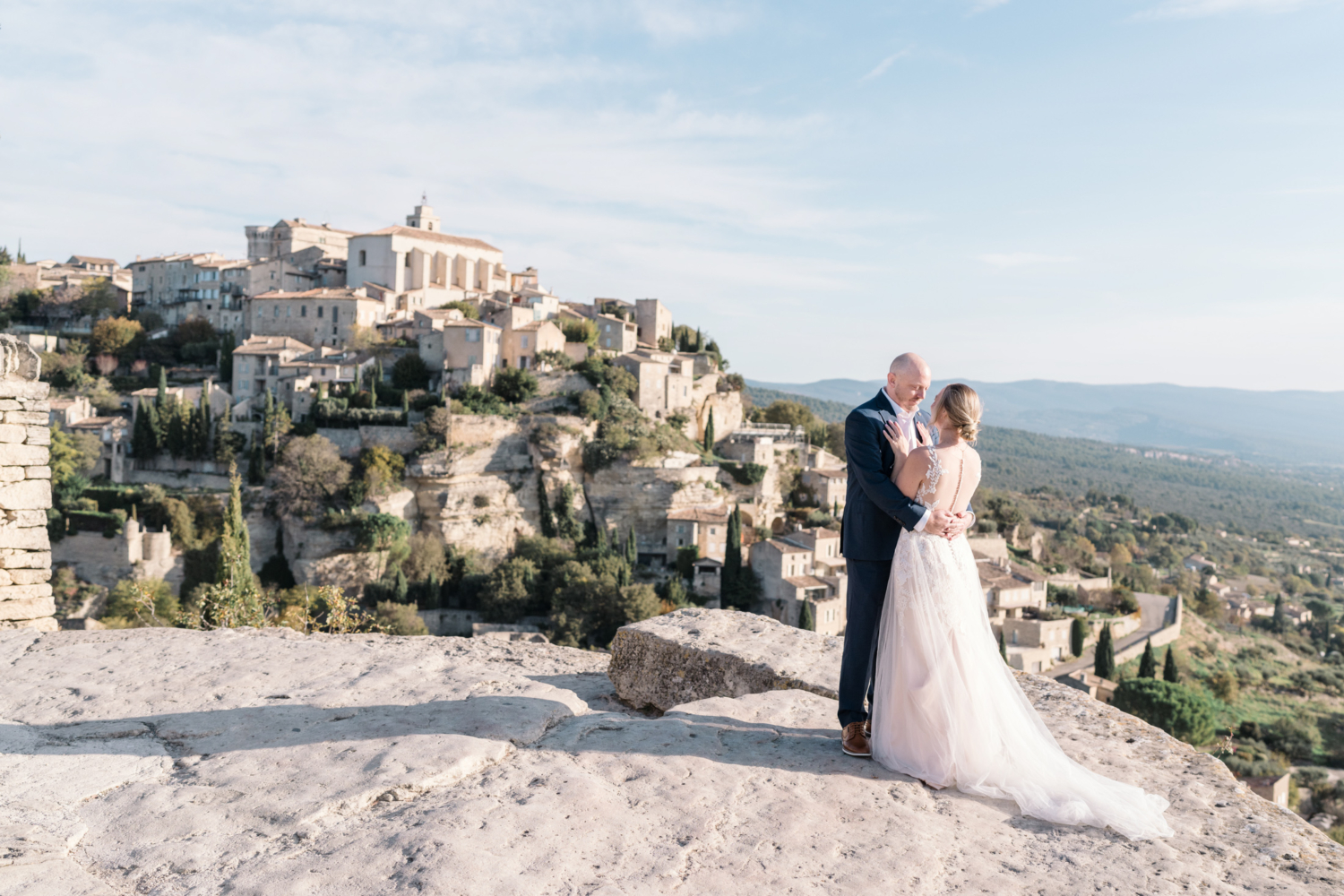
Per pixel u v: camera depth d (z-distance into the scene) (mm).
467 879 3963
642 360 117250
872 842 4555
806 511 117500
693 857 4320
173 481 97938
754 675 7926
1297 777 69562
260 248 156250
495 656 10305
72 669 7742
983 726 5316
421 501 100312
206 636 9148
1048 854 4543
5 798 4918
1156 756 6078
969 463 5684
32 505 13305
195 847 4367
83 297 151625
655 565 103375
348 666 7930
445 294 138250
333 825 4609
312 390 105250
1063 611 111812
